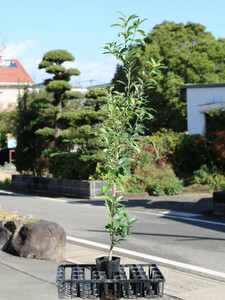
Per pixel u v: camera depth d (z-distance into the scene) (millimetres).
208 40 40469
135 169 20703
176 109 37875
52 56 22938
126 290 3484
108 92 4098
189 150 24094
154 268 3838
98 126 3990
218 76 38688
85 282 3451
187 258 7996
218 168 22906
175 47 40812
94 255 8070
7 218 9047
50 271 6664
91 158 19922
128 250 8695
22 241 7676
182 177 22969
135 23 3850
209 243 9461
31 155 25891
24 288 5715
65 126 24109
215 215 14062
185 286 6117
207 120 28281
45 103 23031
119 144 3918
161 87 37719
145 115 4047
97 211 15109
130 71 4023
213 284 6270
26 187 25391
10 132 45031
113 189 3957
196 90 28922
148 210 15281
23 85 26766
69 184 21562
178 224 12188
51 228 7547
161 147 23172
